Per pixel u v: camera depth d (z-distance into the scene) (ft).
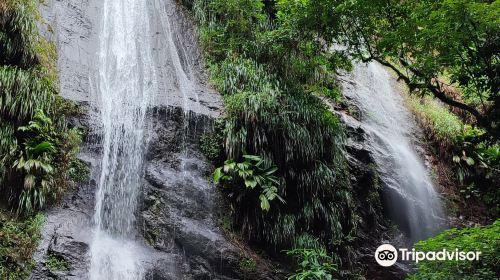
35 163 22.21
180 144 28.50
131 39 34.12
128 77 31.24
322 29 31.09
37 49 27.25
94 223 23.59
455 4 21.75
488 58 24.06
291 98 31.58
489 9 21.50
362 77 45.44
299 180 29.91
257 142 28.81
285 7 34.32
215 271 24.58
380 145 38.27
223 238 25.94
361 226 32.99
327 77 38.40
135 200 25.31
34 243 20.72
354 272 30.76
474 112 25.89
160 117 28.84
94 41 32.09
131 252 23.06
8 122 23.12
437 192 39.01
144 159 26.99
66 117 25.84
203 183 27.50
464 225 37.58
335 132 32.50
